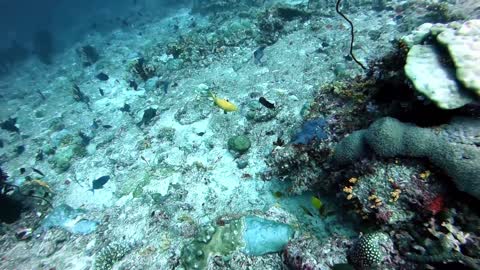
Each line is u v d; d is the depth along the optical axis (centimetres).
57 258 553
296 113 695
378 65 411
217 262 408
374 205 307
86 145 939
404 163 304
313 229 414
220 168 641
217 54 1161
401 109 348
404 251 288
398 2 1033
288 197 493
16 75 2200
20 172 904
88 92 1359
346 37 945
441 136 286
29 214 703
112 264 503
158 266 461
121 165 780
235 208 537
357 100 429
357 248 309
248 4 1722
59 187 785
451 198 278
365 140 346
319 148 415
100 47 2091
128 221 579
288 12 1165
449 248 258
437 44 314
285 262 374
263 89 847
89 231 595
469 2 828
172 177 660
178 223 520
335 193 409
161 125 869
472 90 261
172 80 1114
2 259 591
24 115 1366
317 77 813
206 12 1978
